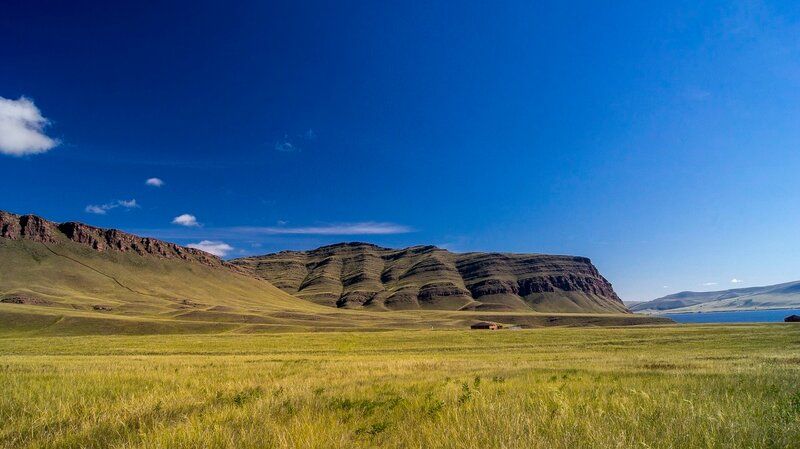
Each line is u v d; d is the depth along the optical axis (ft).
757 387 38.63
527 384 42.22
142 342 189.26
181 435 21.95
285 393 35.53
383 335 239.09
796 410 25.80
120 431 24.62
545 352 125.70
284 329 423.23
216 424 23.45
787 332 169.27
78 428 25.57
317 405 30.55
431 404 29.35
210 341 197.36
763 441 20.88
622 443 19.83
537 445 19.83
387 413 28.30
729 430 22.29
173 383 44.50
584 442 20.49
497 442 20.22
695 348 124.77
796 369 55.11
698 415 25.25
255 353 133.49
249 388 39.14
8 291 622.13
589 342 159.94
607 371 57.11
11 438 23.89
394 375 54.95
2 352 138.82
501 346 157.07
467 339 197.67
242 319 548.72
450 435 21.57
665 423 23.86
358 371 60.54
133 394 34.71
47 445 22.81
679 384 40.86
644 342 151.43
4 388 37.58
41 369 58.85
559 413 26.25
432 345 172.35
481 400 30.63
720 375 49.06
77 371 56.29
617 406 28.91
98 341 196.34
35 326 378.32
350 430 23.04
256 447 20.48
